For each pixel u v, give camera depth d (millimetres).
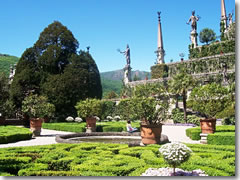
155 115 10109
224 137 11055
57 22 36688
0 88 31500
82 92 32062
